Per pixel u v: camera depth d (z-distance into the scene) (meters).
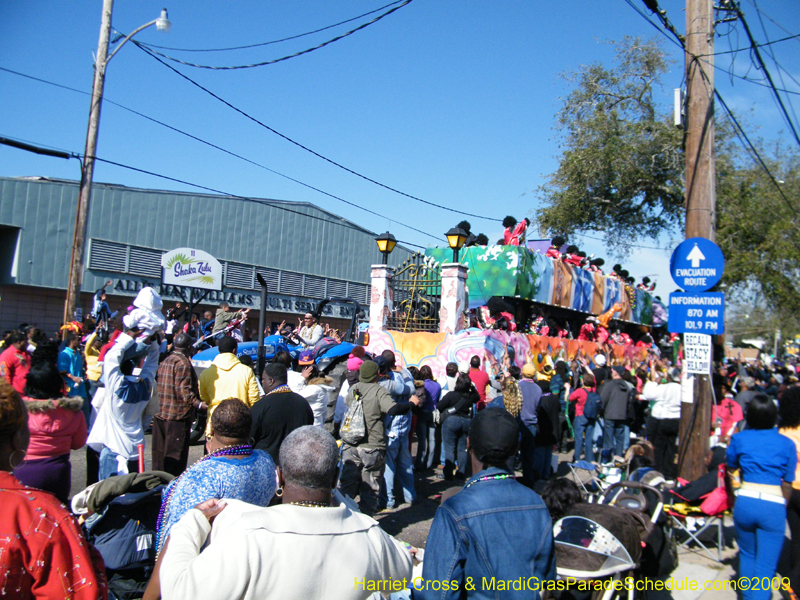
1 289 17.11
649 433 9.44
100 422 5.45
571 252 16.42
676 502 5.98
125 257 19.30
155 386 6.27
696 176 7.21
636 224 21.12
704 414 6.89
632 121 20.25
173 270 18.58
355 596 2.13
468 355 11.39
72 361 8.62
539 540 2.46
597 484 6.50
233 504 2.44
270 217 24.38
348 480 6.35
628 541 3.57
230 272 22.81
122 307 19.38
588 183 20.44
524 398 8.24
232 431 3.18
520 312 14.16
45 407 4.32
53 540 2.03
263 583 2.01
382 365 7.05
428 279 13.05
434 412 9.21
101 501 3.54
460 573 2.35
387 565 2.31
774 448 4.26
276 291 24.58
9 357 8.01
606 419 9.94
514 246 13.25
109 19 11.55
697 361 6.86
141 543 3.52
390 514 6.83
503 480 2.60
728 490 5.66
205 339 12.55
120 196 19.30
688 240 6.94
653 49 19.81
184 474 3.04
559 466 10.41
